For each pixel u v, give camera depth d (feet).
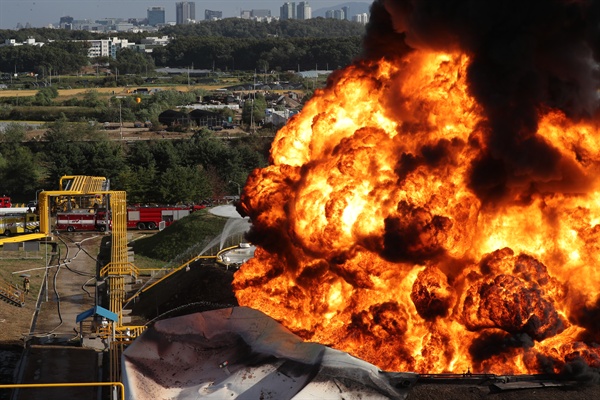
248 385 175.52
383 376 173.47
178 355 187.93
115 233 425.28
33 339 262.47
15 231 439.22
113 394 195.72
